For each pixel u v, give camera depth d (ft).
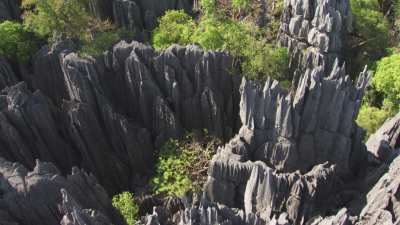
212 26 182.29
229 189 140.26
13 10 208.54
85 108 159.12
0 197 113.60
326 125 139.74
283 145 140.26
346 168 147.23
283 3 201.16
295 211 128.67
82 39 179.42
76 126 158.10
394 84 183.32
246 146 144.05
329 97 134.31
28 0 183.83
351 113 135.64
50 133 157.38
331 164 146.82
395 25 231.91
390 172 118.42
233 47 179.83
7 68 169.68
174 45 166.81
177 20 200.44
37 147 155.84
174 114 168.66
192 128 176.76
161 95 167.32
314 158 146.00
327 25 175.52
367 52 212.64
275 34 202.90
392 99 188.03
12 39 174.29
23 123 150.41
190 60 166.30
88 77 160.97
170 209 150.92
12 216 113.60
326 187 131.75
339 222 107.55
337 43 181.16
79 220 101.76
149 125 176.04
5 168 118.73
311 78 133.08
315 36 179.52
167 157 163.53
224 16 201.36
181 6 225.97
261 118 139.54
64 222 103.04
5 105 151.64
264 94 135.23
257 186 128.36
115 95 175.32
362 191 139.95
